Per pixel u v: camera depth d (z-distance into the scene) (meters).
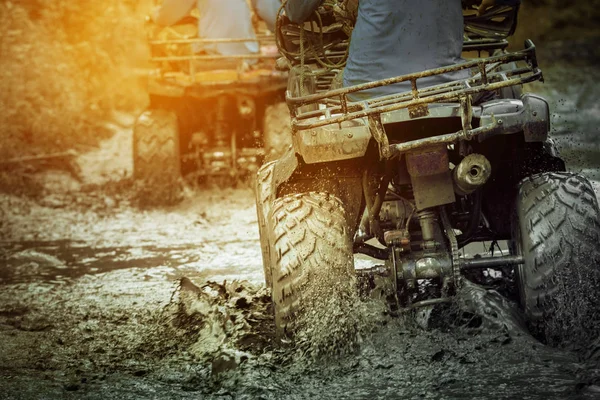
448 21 7.97
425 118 7.73
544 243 7.37
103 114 32.50
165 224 16.78
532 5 33.47
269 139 18.62
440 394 6.49
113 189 20.92
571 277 7.27
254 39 18.80
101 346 8.67
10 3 29.92
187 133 20.06
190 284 9.52
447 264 7.70
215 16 19.20
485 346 7.18
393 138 7.99
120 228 16.58
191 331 8.73
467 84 7.53
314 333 7.30
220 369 7.32
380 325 7.51
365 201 8.68
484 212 9.20
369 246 9.00
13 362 8.24
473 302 7.52
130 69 34.00
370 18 7.96
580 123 23.30
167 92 19.06
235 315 8.59
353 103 7.55
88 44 33.00
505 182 8.65
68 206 19.20
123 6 34.56
